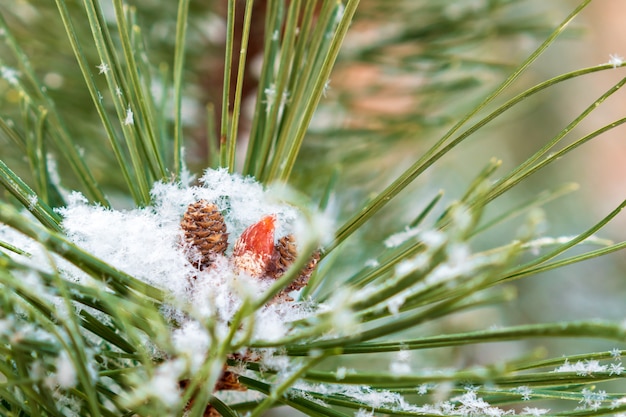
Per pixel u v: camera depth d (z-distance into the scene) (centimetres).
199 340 36
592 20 116
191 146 60
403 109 66
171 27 61
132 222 38
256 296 38
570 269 110
